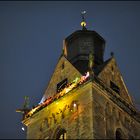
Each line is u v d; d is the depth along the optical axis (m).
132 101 80.81
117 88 79.56
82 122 68.38
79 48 84.88
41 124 75.12
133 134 74.50
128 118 75.56
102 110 70.56
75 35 87.12
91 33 87.25
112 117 71.94
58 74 81.50
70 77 78.19
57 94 76.31
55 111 74.50
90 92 71.06
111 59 82.00
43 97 80.69
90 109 68.81
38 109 77.56
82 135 66.75
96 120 67.81
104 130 68.06
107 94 73.56
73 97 73.31
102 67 79.12
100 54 86.00
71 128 69.44
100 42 88.12
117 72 81.75
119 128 72.06
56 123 72.56
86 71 77.12
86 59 82.81
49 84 81.75
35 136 74.38
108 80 78.25
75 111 71.06
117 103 74.81
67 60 81.50
